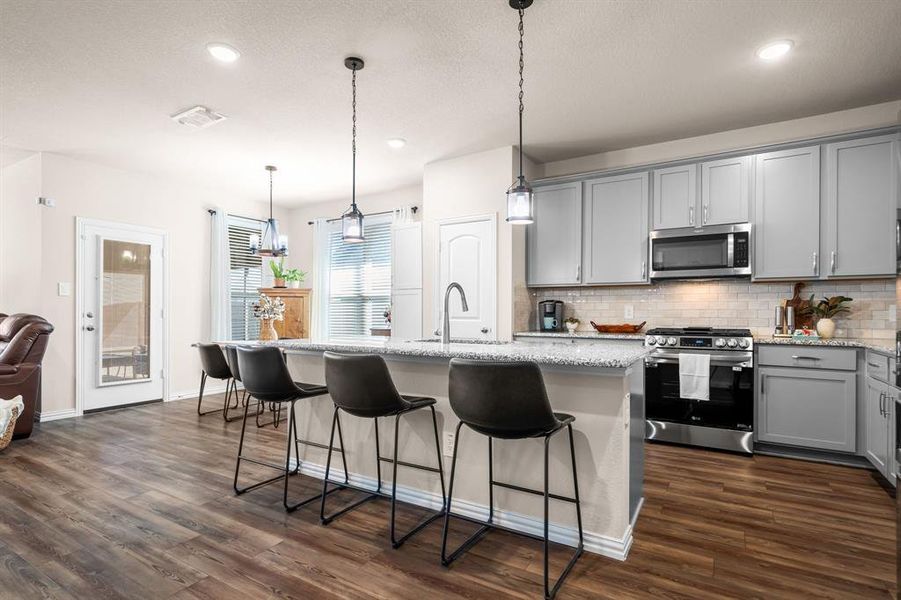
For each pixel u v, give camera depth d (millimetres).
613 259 4352
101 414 5008
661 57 2934
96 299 5117
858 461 3324
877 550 2191
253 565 2084
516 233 4578
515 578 1985
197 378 6066
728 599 1833
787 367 3486
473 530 2420
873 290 3643
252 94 3459
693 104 3592
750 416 3568
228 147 4582
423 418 2705
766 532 2365
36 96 3490
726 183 3883
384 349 2566
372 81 3264
